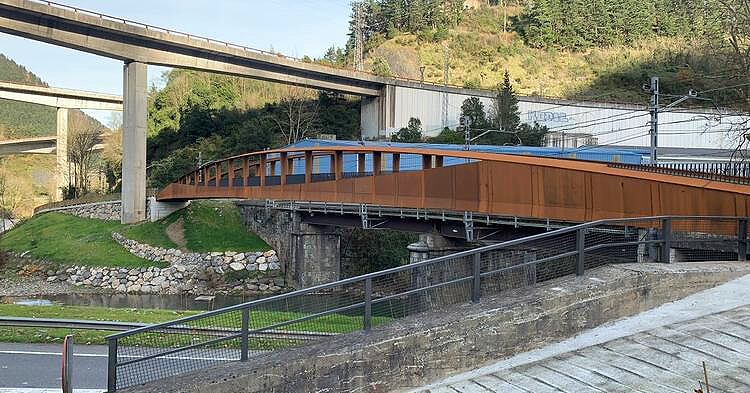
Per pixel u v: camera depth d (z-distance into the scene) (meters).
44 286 43.38
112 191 81.50
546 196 21.39
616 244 10.01
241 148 74.44
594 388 6.80
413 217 30.28
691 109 68.94
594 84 105.62
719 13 22.78
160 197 55.34
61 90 84.81
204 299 40.22
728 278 10.13
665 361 7.36
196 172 52.25
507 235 26.05
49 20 47.69
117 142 92.81
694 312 8.91
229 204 54.03
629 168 22.36
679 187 16.52
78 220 60.97
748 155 28.39
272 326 7.61
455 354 7.72
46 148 100.38
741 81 23.17
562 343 8.33
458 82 107.00
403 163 44.38
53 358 11.89
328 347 7.25
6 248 53.31
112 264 45.62
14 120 157.62
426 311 8.25
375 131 76.88
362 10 130.12
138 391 6.59
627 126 76.19
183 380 6.75
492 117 71.88
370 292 7.88
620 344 7.99
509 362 7.86
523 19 134.88
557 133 67.88
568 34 125.06
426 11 132.00
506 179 23.08
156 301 39.44
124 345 9.90
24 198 101.00
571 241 16.95
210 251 46.09
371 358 7.26
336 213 37.94
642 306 9.24
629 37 123.31
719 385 6.65
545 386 6.96
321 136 61.75
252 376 6.72
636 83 102.88
